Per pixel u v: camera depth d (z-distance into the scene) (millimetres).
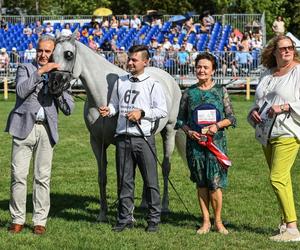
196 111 6586
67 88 6613
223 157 6551
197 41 31000
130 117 6398
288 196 6352
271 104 6391
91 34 32281
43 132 6484
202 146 6555
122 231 6723
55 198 8703
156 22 34000
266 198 8594
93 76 6965
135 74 6648
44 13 51281
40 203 6621
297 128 6320
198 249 6094
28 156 6535
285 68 6453
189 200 8531
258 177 10086
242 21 33594
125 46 31406
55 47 6602
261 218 7496
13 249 6102
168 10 46406
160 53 26734
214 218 6906
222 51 27391
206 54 6672
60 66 6535
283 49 6367
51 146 6555
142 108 6539
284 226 6559
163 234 6621
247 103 23656
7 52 27750
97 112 7027
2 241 6324
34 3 51000
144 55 6594
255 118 6445
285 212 6379
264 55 6555
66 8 49500
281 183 6332
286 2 46562
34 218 6660
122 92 6621
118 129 6613
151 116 6555
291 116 6305
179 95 8234
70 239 6434
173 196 8781
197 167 6613
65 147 13430
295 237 6352
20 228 6680
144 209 8055
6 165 11344
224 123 6516
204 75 6613
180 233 6672
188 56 26547
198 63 6633
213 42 30844
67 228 6895
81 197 8797
